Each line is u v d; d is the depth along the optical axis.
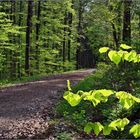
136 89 14.98
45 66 44.41
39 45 43.75
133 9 24.16
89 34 45.19
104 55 24.55
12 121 13.83
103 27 37.78
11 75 41.00
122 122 3.57
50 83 25.58
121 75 17.53
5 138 11.73
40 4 42.75
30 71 38.44
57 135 11.86
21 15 42.94
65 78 30.30
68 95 3.37
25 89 22.44
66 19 51.78
